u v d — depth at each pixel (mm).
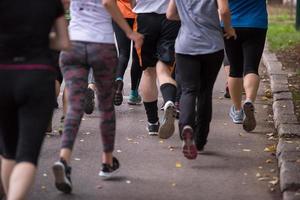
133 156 11531
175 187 10031
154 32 12102
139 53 12383
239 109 13750
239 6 12320
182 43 10836
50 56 7586
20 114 7449
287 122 12859
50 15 7488
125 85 18109
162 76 11945
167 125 11492
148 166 11008
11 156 7883
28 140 7387
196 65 10859
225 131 13203
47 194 9656
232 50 12938
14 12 7320
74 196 9602
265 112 14914
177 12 11125
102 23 9508
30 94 7336
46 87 7398
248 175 10586
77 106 9406
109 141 10070
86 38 9391
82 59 9422
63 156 9305
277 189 9938
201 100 11250
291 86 16688
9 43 7309
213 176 10531
